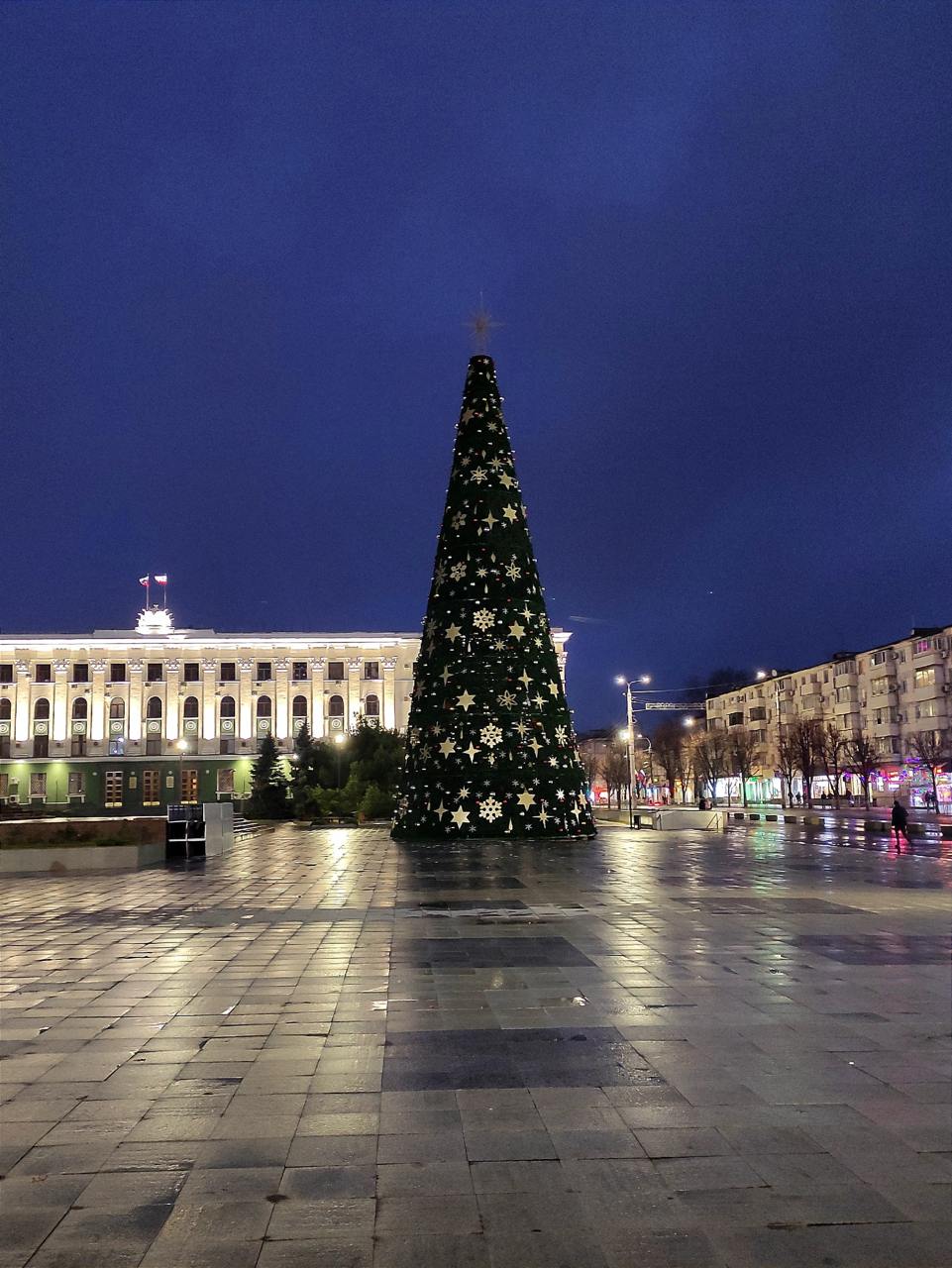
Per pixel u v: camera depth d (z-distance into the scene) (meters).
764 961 10.06
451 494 34.62
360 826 48.25
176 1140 5.15
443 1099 5.77
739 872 20.58
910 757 74.12
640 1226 4.16
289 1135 5.20
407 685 95.75
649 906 14.69
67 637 93.88
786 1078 6.10
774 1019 7.57
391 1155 4.93
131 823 26.16
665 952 10.63
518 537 34.09
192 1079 6.21
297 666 95.50
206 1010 8.09
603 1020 7.58
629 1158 4.87
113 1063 6.57
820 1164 4.78
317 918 13.76
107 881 20.19
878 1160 4.82
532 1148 5.00
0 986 9.17
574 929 12.41
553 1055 6.65
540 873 20.61
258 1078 6.21
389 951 10.90
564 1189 4.52
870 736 80.12
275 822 57.53
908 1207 4.32
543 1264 3.87
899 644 76.81
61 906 15.56
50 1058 6.71
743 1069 6.29
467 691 32.31
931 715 72.50
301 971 9.78
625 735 102.00
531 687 32.62
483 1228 4.15
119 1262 3.89
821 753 77.50
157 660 94.44
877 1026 7.35
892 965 9.80
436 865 22.94
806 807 74.00
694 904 14.89
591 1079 6.12
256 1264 3.87
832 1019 7.57
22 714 92.50
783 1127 5.26
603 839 33.47
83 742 92.81
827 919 13.13
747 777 89.69
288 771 88.94
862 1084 5.98
